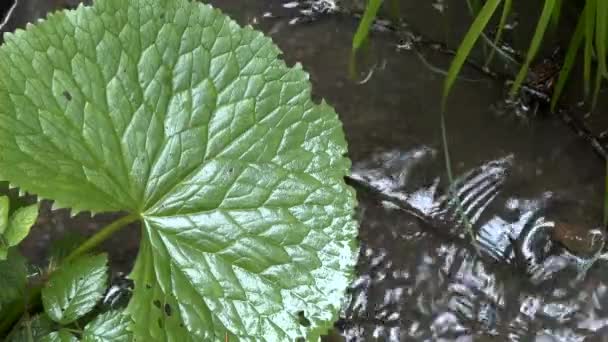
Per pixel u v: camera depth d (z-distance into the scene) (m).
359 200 1.21
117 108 1.05
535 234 1.19
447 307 1.16
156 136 1.06
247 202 1.05
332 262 1.05
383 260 1.18
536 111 1.25
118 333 1.02
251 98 1.07
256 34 1.07
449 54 1.29
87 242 1.05
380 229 1.20
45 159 1.02
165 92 1.06
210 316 1.03
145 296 1.02
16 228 1.00
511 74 1.27
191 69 1.06
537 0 1.30
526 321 1.16
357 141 1.24
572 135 1.24
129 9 1.06
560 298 1.16
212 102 1.06
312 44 1.30
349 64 1.29
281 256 1.05
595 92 1.19
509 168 1.22
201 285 1.04
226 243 1.05
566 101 1.26
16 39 1.04
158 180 1.05
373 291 1.17
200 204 1.05
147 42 1.06
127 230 1.19
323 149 1.07
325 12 1.32
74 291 1.03
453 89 1.27
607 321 1.15
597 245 1.18
